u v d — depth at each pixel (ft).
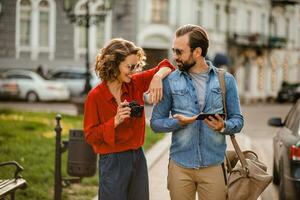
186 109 17.70
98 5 143.13
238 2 183.52
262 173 18.03
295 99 174.40
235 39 179.01
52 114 76.33
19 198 29.35
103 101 17.84
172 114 18.06
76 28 142.20
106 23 144.77
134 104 17.28
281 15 211.82
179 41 17.51
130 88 18.24
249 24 193.47
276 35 208.95
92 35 143.13
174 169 17.98
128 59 17.57
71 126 62.03
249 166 18.08
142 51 17.92
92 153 27.66
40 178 34.22
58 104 112.68
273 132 72.90
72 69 121.19
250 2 190.80
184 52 17.51
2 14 134.51
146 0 148.56
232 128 17.35
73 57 142.31
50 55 140.36
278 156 32.81
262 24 201.05
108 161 17.95
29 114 75.31
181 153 17.79
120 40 17.76
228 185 18.16
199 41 17.46
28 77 115.65
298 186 27.22
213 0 169.07
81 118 72.54
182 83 17.74
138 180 18.30
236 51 181.27
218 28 173.68
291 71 220.84
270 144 59.93
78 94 118.32
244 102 160.97
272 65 204.13
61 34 141.08
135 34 147.23
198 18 162.81
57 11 140.56
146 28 149.38
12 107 96.27
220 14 174.29
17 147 45.27
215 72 17.92
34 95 114.83
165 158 46.01
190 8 157.89
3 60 135.33
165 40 152.97
